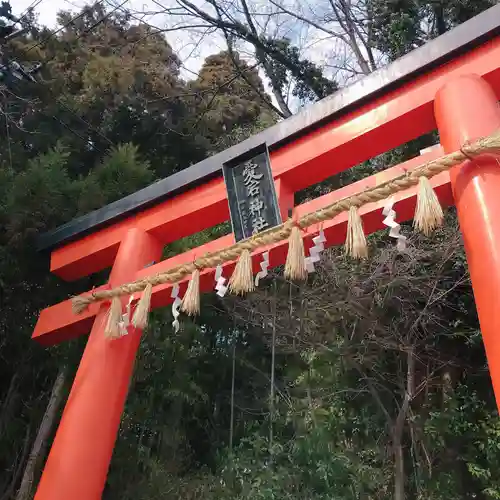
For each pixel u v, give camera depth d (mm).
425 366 5484
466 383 5391
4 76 4570
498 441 4598
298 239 2461
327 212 2424
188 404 6590
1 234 3867
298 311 5738
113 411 2893
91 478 2629
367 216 2465
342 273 5184
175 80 7734
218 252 2789
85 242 3736
